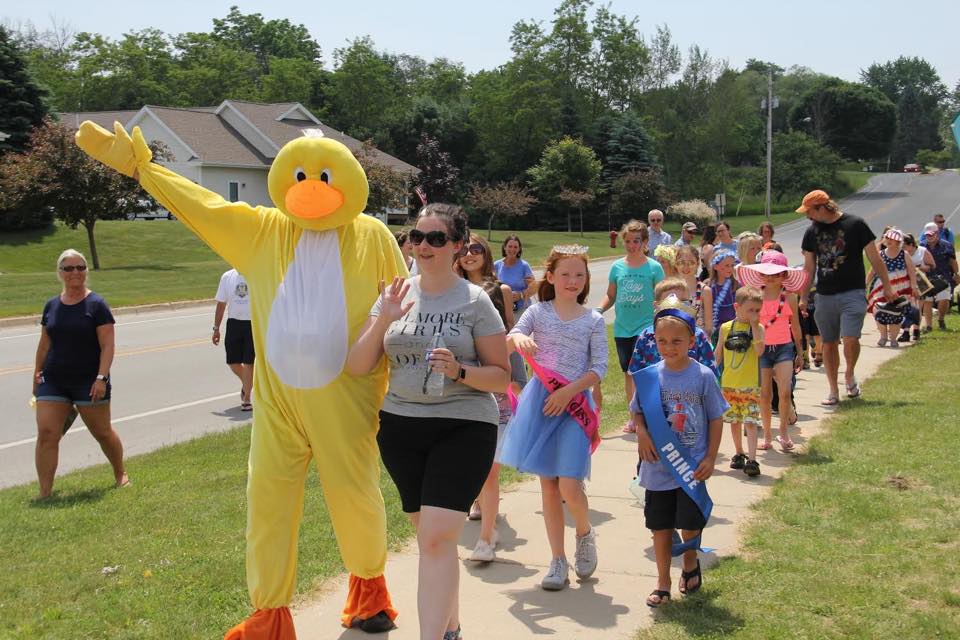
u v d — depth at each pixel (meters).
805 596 4.46
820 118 119.56
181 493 6.84
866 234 9.19
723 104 81.94
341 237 4.36
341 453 4.22
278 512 4.18
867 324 16.61
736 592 4.59
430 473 3.93
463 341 4.05
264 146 51.12
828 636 4.03
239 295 10.52
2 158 37.94
